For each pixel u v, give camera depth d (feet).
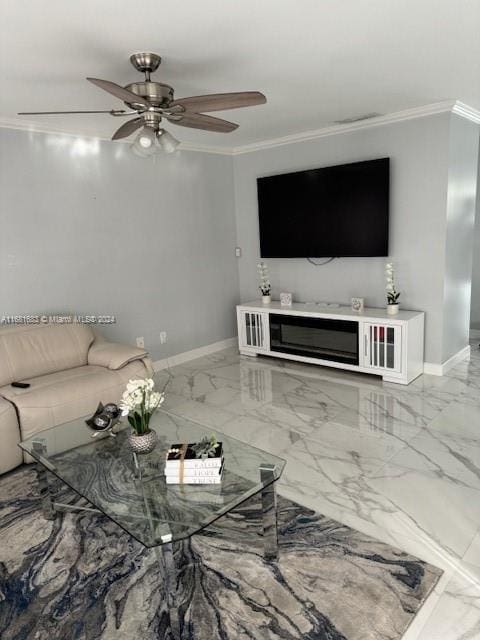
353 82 9.88
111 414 8.22
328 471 8.86
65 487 8.86
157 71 8.64
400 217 13.66
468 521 7.28
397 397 12.27
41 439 8.00
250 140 15.92
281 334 15.84
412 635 5.34
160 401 7.39
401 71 9.27
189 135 14.58
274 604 5.88
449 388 12.73
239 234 18.01
